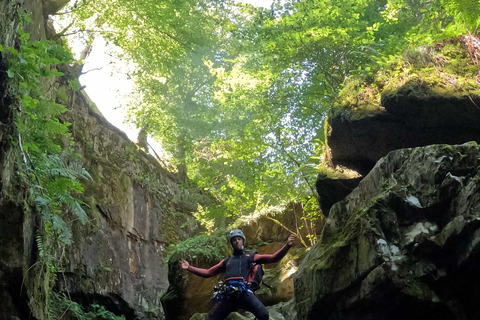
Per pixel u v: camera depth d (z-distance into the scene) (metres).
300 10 7.91
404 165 5.40
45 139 6.57
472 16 5.95
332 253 5.43
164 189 17.86
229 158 10.08
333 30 7.82
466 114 5.86
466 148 5.01
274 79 9.12
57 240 6.53
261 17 8.30
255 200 10.52
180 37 13.27
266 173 9.45
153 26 13.01
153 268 15.59
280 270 9.01
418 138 6.27
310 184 9.12
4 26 5.69
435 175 4.99
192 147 14.46
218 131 11.73
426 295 4.63
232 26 9.16
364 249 5.05
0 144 5.47
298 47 8.05
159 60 13.79
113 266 13.94
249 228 10.47
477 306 4.59
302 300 5.84
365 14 9.18
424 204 4.99
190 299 9.10
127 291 14.15
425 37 6.49
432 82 6.03
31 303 5.77
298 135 9.50
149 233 16.08
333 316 5.49
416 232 4.88
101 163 15.08
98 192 14.34
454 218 4.61
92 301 13.02
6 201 5.49
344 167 7.14
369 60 7.87
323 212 7.63
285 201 10.39
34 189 6.16
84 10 13.53
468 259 4.43
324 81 8.68
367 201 5.68
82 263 12.85
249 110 10.18
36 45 5.81
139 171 16.83
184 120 14.75
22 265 5.55
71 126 14.10
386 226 5.03
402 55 6.64
